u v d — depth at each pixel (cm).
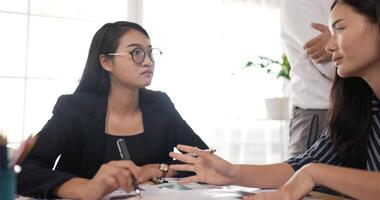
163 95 150
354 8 83
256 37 291
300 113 167
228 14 283
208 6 278
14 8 233
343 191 78
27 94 237
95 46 133
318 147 113
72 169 130
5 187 53
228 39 284
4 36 231
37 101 239
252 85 292
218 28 280
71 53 248
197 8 276
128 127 135
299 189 82
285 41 175
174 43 271
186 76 274
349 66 86
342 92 106
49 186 92
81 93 136
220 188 101
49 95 242
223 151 285
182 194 92
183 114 274
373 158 104
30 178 95
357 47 83
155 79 266
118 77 129
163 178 118
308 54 150
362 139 105
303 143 166
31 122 238
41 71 240
